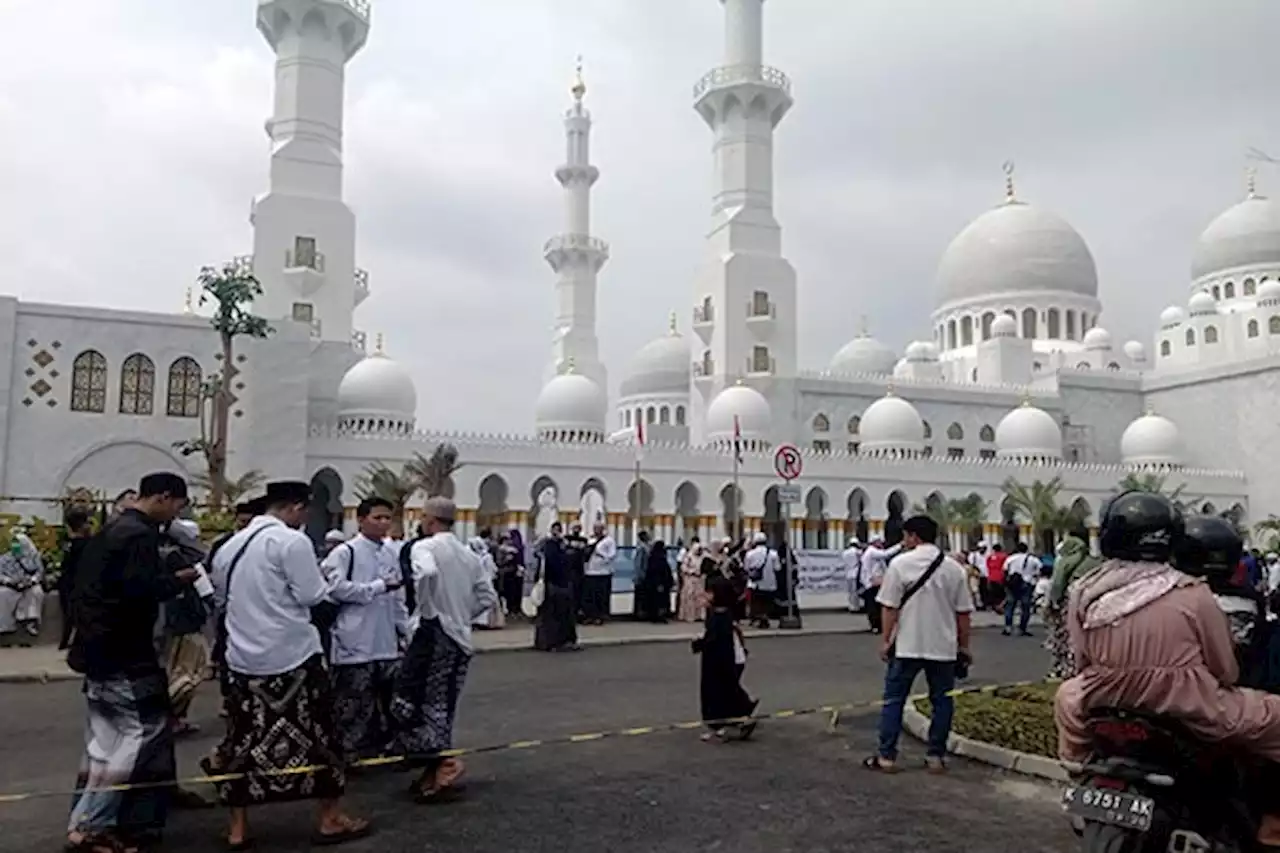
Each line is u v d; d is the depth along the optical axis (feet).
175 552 37.35
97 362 136.46
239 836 26.84
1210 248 274.98
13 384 132.05
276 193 178.70
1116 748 17.26
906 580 36.27
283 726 26.78
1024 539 203.92
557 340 258.16
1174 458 228.22
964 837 28.35
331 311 180.04
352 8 187.01
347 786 33.76
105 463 135.54
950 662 36.14
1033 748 37.55
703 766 36.96
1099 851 16.80
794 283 216.13
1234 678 17.31
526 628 91.97
